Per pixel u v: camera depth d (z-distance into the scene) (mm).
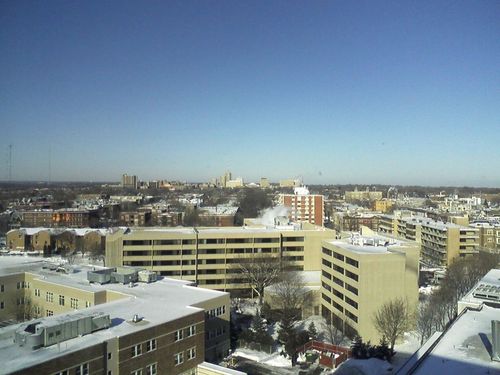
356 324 97250
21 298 92312
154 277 87375
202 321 67938
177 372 63188
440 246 182875
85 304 78312
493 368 41625
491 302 65938
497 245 178500
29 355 48594
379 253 97500
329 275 115062
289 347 82312
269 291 117062
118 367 54906
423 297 126188
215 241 136750
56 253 184750
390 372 74750
